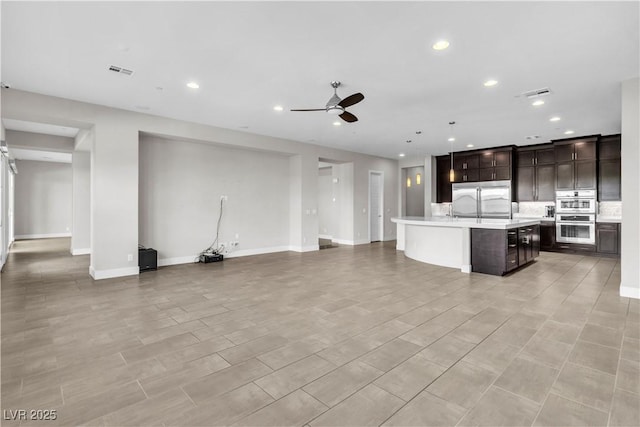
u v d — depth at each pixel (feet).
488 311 11.84
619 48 10.44
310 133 22.66
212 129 20.79
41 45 10.37
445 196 31.73
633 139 13.01
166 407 6.36
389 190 34.76
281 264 20.97
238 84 13.57
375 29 9.39
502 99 15.30
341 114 13.65
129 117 17.40
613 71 12.21
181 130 19.35
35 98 14.65
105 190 16.79
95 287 15.17
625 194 13.34
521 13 8.59
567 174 24.75
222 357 8.41
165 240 20.65
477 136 23.47
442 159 31.94
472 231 18.35
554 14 8.62
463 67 11.88
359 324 10.63
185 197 21.45
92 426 5.81
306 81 13.23
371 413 6.15
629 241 13.38
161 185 20.44
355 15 8.71
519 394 6.75
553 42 10.10
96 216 16.57
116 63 11.68
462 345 9.07
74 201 24.99
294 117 18.52
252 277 17.29
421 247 21.83
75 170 25.02
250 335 9.78
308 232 26.86
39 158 34.65
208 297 13.65
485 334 9.81
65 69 12.15
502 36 9.75
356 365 7.98
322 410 6.24
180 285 15.60
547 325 10.50
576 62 11.46
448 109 16.84
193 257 21.85
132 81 13.30
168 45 10.39
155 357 8.42
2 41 10.11
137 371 7.72
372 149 29.12
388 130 21.61
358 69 12.07
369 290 14.69
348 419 5.98
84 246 25.34
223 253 23.31
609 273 18.15
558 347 8.93
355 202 31.14
